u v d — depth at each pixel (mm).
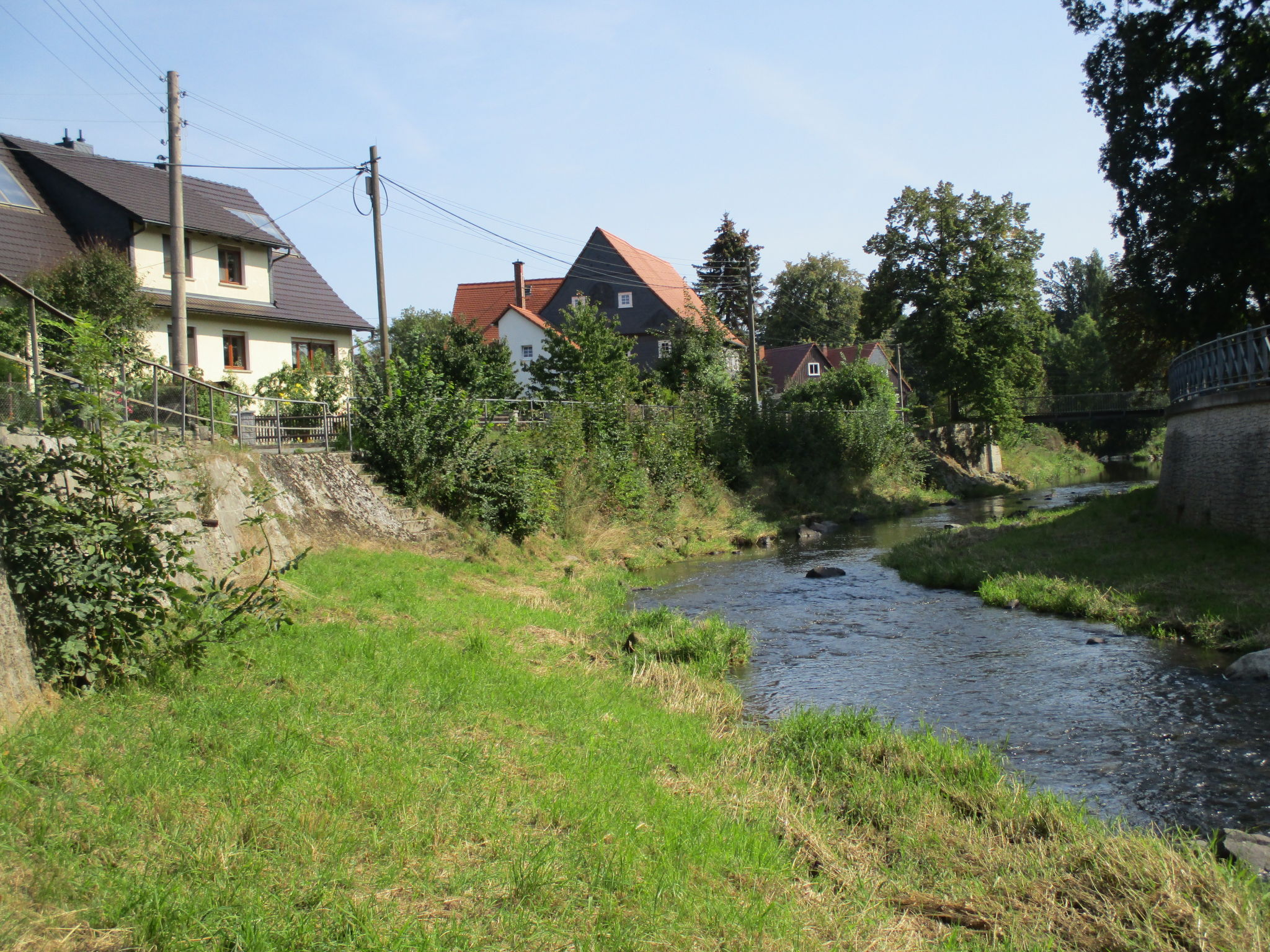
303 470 16672
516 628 12625
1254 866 5840
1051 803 6777
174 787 5020
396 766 5855
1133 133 25172
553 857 4973
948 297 45906
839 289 82875
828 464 39500
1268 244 22953
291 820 4879
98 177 27438
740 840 5852
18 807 4512
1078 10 26062
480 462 20266
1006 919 5207
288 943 3836
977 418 48500
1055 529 22391
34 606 6234
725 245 62156
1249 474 17328
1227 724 9117
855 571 21219
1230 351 18703
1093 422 60844
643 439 28781
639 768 7074
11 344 8578
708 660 11766
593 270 52469
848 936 4816
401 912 4242
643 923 4492
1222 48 23812
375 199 24500
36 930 3723
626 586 19109
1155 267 26562
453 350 30203
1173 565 16219
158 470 7668
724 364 41594
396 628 10664
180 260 16984
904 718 9766
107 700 6215
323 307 32562
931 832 6387
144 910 3914
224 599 7844
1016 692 10586
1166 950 4832
